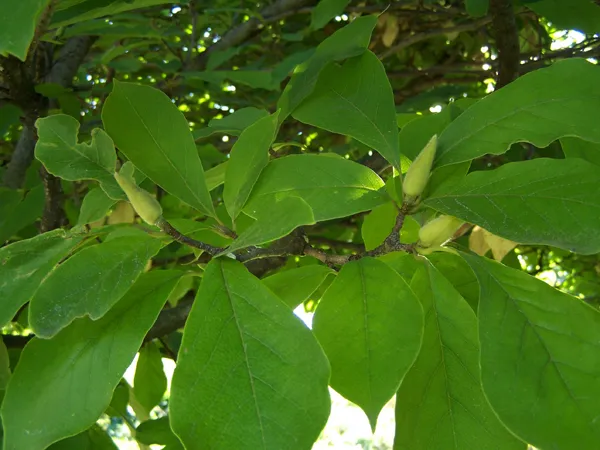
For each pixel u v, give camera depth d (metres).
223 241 0.42
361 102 0.35
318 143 1.01
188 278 0.60
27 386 0.27
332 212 0.30
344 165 0.32
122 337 0.28
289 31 0.99
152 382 0.55
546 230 0.28
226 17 0.99
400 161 0.35
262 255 0.33
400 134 0.40
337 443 2.16
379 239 0.39
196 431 0.24
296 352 0.25
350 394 0.27
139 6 0.39
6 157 0.90
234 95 0.91
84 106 0.78
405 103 0.87
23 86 0.51
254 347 0.25
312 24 0.60
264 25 0.86
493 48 1.02
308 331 0.25
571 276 1.39
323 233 0.86
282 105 0.37
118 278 0.27
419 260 0.32
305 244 0.34
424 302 0.32
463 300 0.31
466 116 0.31
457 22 0.93
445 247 0.30
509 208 0.28
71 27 0.54
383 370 0.27
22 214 0.53
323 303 0.29
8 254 0.29
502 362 0.26
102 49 0.94
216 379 0.24
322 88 0.36
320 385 0.24
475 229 0.51
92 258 0.28
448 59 1.05
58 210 0.54
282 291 0.34
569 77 0.31
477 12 0.59
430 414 0.30
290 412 0.24
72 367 0.27
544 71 0.31
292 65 0.62
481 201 0.29
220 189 0.69
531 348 0.26
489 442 0.29
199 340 0.25
